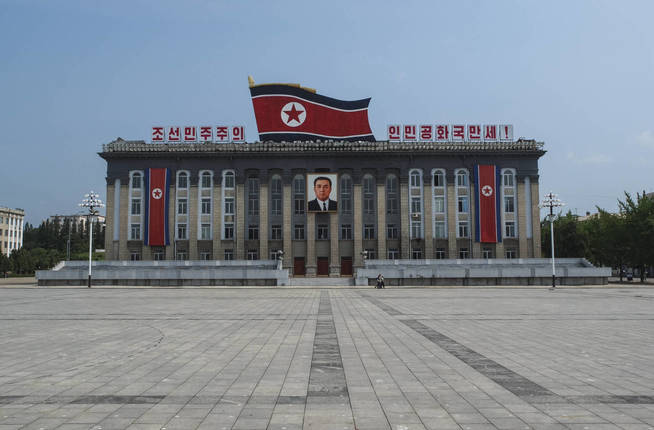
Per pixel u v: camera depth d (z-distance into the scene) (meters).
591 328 18.92
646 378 10.49
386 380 10.38
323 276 71.31
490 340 15.95
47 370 11.41
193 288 53.50
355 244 71.44
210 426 7.38
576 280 57.94
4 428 7.27
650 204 68.94
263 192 72.12
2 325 20.09
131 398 8.98
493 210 70.81
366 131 73.06
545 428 7.23
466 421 7.59
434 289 51.25
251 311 26.39
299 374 10.98
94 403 8.63
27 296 39.44
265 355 13.33
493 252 71.00
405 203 72.06
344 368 11.62
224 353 13.62
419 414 7.97
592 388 9.64
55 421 7.60
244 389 9.64
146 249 71.12
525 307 28.61
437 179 72.62
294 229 72.25
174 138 72.62
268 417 7.82
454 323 20.73
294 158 72.69
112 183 72.31
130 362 12.35
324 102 73.56
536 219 71.25
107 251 71.50
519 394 9.20
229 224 72.00
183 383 10.13
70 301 33.84
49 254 118.06
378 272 57.97
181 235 71.94
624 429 7.17
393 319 22.34
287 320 21.97
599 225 84.62
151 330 18.50
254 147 72.38
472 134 72.56
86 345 14.98
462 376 10.74
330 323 20.81
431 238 71.31
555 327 19.27
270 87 73.69
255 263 65.00
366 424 7.46
